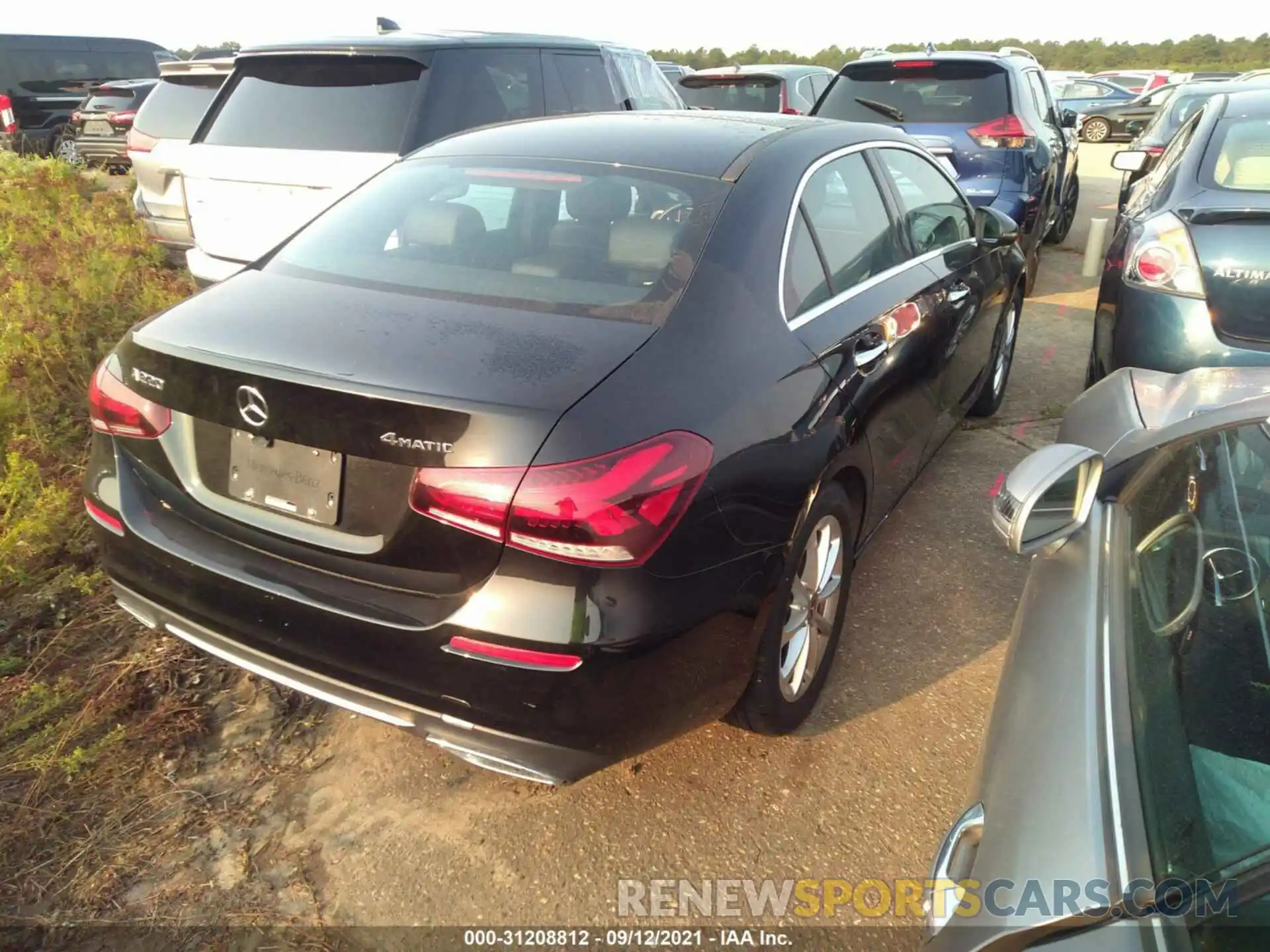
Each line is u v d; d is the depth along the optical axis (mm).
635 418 1906
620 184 2600
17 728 2576
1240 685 1375
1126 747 1378
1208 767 1289
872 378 2760
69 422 4215
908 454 3277
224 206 5195
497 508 1801
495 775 2525
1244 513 1631
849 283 2854
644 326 2139
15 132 14305
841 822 2389
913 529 3801
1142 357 3891
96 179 11539
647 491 1851
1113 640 1610
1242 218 3656
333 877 2223
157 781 2484
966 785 2508
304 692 2139
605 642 1836
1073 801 1329
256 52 5273
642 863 2271
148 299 5156
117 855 2262
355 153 4875
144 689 2799
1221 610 1502
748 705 2414
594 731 1919
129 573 2352
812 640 2639
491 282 2336
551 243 2441
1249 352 3668
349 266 2512
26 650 2973
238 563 2150
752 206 2512
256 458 2107
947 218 3871
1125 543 1882
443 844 2312
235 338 2139
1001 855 1341
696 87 10672
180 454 2248
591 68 6270
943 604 3307
